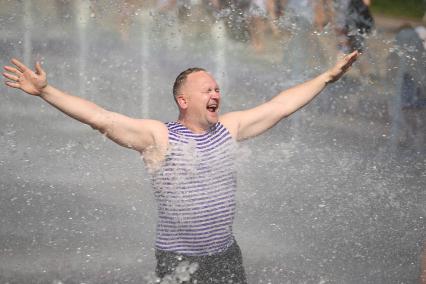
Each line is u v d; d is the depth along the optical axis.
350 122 23.02
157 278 13.44
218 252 13.48
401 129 23.06
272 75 26.23
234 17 27.42
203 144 13.48
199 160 13.38
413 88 24.53
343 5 26.27
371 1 37.72
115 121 13.36
